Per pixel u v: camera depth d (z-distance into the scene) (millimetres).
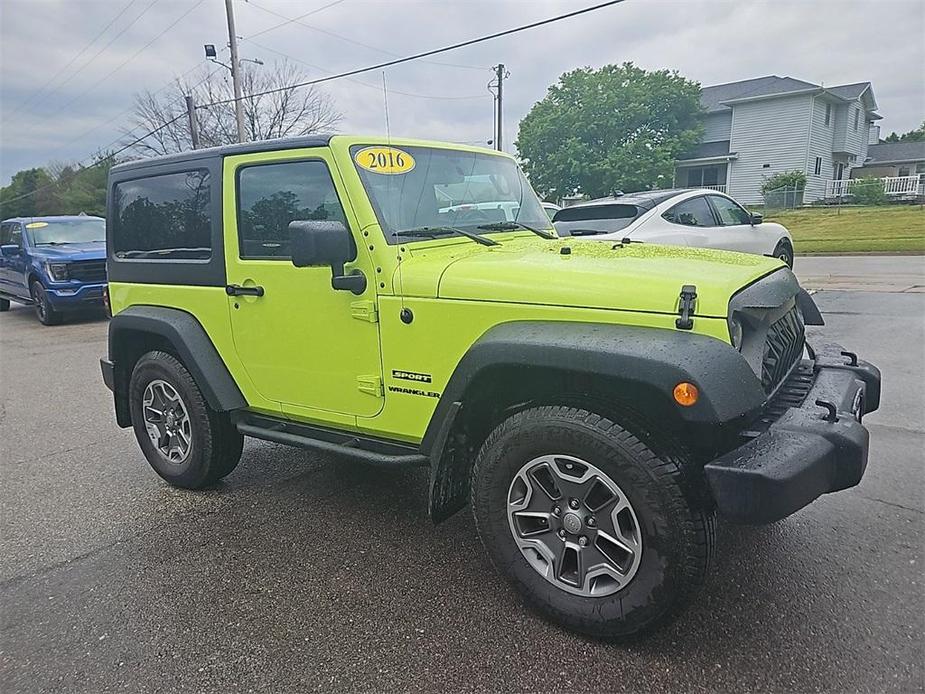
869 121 37844
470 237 3074
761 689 2127
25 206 58281
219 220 3365
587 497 2379
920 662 2213
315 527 3398
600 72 34406
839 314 8023
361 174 2865
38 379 7309
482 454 2600
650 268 2451
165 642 2488
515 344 2328
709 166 35000
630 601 2307
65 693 2230
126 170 3914
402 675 2264
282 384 3293
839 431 2232
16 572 3047
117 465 4465
